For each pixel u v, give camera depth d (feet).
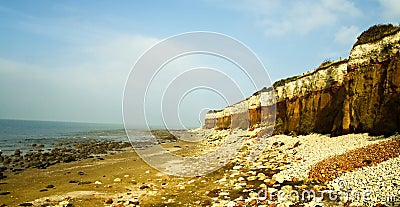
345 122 71.26
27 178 71.20
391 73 60.44
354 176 41.91
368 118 64.44
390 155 44.78
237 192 46.93
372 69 66.33
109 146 155.94
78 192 55.06
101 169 83.71
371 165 43.70
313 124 90.58
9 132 280.51
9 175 75.51
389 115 59.00
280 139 97.91
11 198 51.80
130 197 50.57
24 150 132.98
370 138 60.90
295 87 110.93
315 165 52.13
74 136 246.68
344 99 74.90
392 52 61.98
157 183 61.36
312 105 93.81
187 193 50.49
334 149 60.80
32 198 51.52
